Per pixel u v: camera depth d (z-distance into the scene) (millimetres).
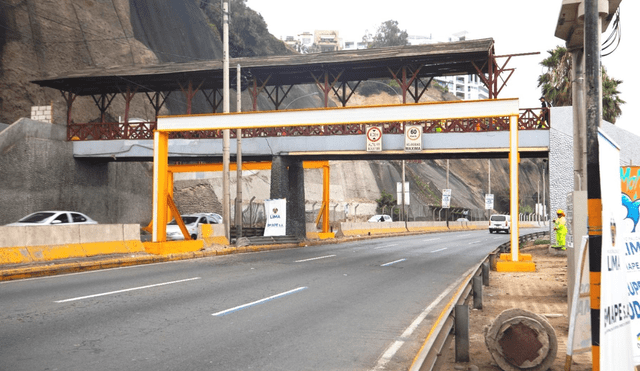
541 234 41719
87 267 14266
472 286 9734
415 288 12250
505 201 111938
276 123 20469
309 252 23109
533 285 13320
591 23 4566
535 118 26438
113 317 7848
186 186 46062
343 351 6363
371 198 73438
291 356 6039
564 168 25453
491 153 26156
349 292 11258
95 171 36625
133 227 17719
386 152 26766
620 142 26953
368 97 107562
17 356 5660
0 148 29969
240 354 6035
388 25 131875
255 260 18453
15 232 13109
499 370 5609
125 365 5449
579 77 13180
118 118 46219
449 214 79750
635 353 4891
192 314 8281
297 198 30062
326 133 27859
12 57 40062
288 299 10047
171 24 62688
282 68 30969
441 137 26125
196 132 31406
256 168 32906
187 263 16875
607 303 3957
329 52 32625
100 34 49469
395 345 6746
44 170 32406
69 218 20188
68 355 5758
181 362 5629
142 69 34219
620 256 4250
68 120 34656
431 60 29156
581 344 5371
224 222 23641
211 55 71188
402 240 36250
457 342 5926
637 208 5129
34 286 10875
